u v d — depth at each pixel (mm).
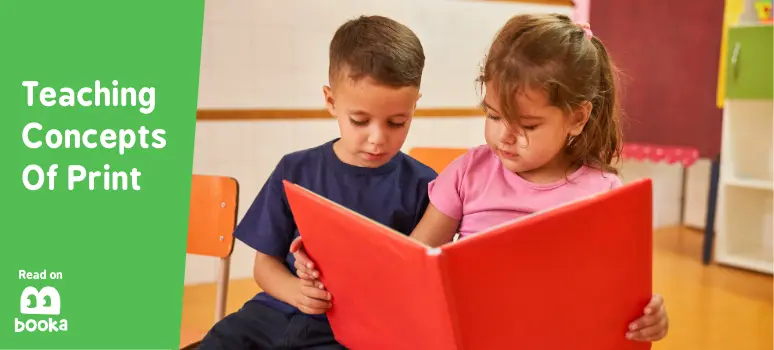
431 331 763
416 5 3170
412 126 3221
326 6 3029
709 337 2381
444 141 3311
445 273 699
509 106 929
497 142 973
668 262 3369
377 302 856
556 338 829
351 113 1037
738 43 3098
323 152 1218
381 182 1196
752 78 3072
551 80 914
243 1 2889
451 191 1144
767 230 3477
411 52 1036
